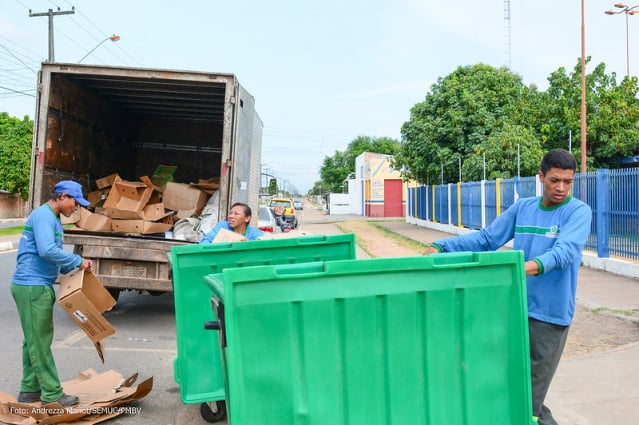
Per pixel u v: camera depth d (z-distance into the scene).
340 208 66.19
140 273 7.90
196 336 4.36
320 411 2.66
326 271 2.65
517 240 3.63
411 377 2.78
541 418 3.67
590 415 4.39
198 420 4.68
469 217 23.12
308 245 4.51
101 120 10.34
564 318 3.40
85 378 5.46
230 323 2.54
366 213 55.59
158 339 7.37
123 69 8.13
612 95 24.81
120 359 6.44
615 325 7.52
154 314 8.95
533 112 25.97
